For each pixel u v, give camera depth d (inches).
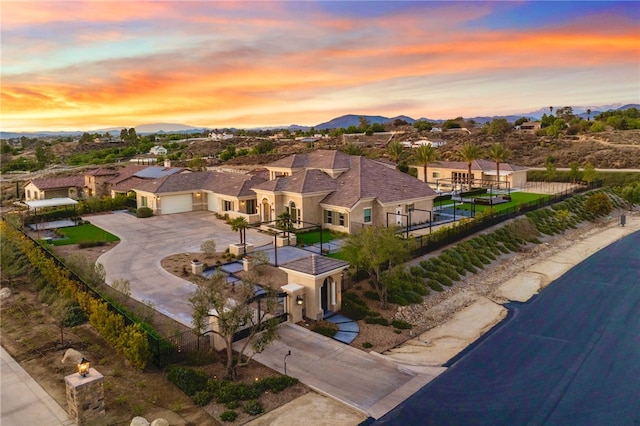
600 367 789.9
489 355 839.7
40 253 1262.3
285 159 2078.0
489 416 638.5
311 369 753.6
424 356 832.3
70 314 934.4
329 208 1636.3
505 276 1359.5
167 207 2108.8
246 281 785.6
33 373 734.5
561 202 2237.9
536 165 3671.3
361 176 1710.1
